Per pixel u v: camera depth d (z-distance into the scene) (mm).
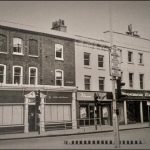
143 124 36375
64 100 31109
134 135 22000
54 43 31219
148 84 40875
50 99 29938
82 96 32562
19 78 28344
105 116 34969
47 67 30312
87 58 34219
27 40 29141
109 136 21672
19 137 22125
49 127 29547
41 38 30219
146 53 41406
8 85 27000
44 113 29328
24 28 28953
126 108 37781
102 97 34344
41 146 15336
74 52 32875
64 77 31578
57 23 33562
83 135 23531
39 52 29906
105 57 35875
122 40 38094
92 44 34688
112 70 14930
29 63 29016
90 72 34000
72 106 31688
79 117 32219
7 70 27547
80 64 33188
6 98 26953
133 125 34562
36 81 29328
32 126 28812
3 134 25797
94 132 26125
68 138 20984
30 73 29141
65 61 31891
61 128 30484
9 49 27875
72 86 31969
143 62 40750
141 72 40125
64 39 32094
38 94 25688
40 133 25641
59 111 30656
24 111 28000
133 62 39188
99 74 34875
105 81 35375
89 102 33531
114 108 14516
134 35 40688
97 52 35094
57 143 17078
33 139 20984
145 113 40562
